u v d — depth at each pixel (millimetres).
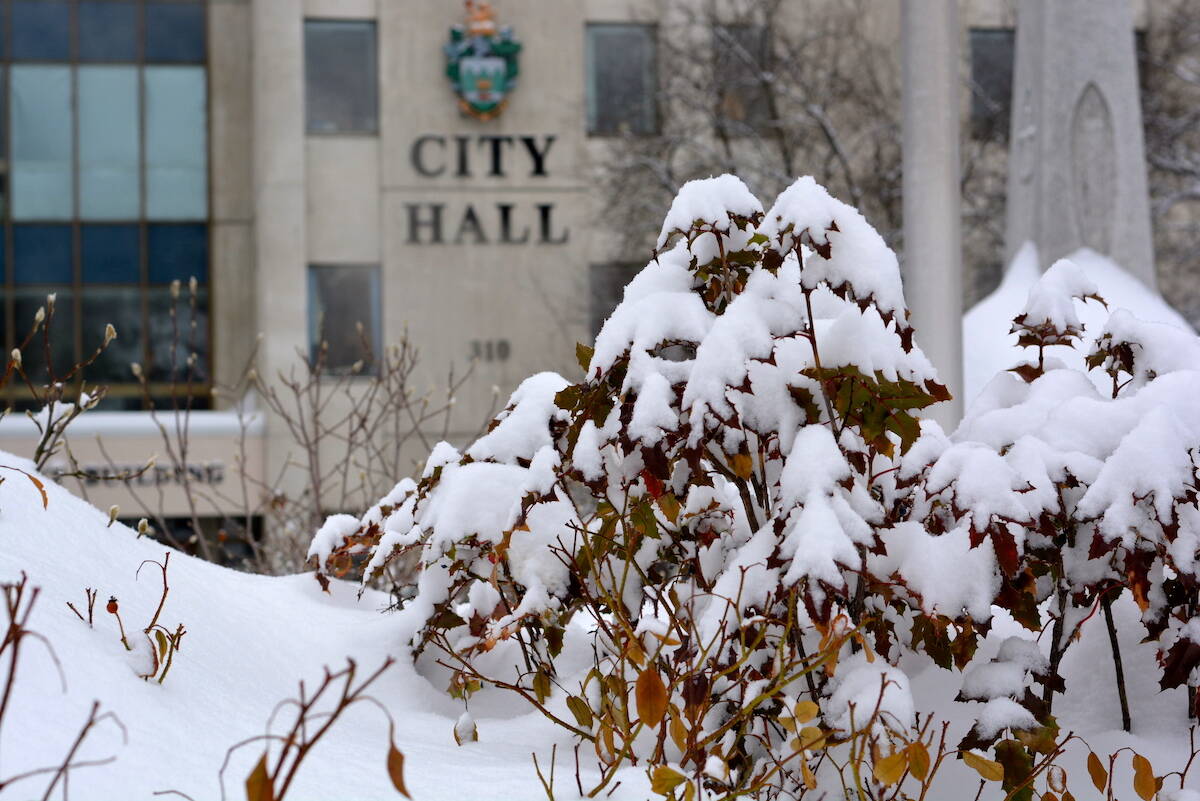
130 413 18344
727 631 2281
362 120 18828
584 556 2695
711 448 2447
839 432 2318
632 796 2148
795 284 2447
